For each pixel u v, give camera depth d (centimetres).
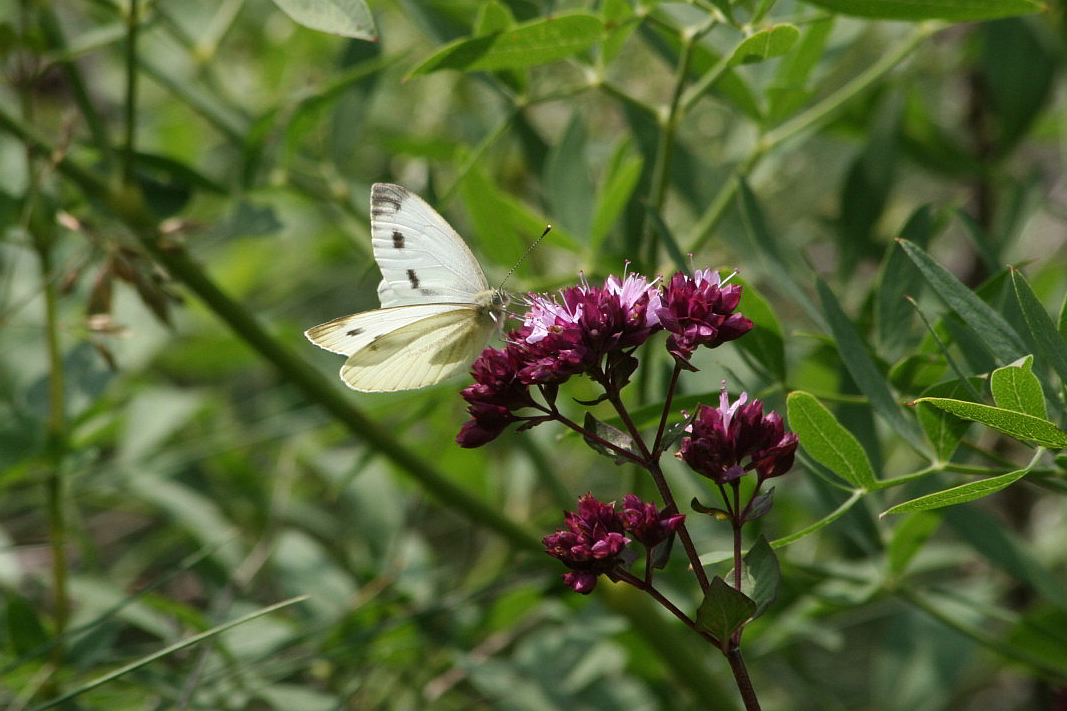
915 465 136
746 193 126
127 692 129
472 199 128
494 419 121
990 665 137
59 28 133
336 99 131
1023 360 119
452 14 131
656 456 120
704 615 119
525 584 130
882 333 125
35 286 136
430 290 126
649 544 120
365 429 130
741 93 129
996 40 135
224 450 134
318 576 133
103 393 132
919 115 136
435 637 132
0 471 130
